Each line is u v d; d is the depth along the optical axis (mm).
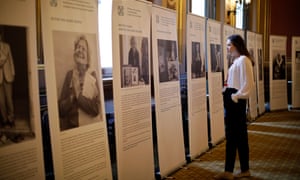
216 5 9414
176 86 4625
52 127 2711
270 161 5203
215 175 4504
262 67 9492
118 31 3443
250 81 3916
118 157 3449
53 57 2713
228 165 4266
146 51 3898
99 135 3184
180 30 7109
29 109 2514
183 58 7273
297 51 10383
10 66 2375
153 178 4059
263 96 9688
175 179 4348
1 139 2328
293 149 5898
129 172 3607
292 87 10508
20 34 2438
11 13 2371
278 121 8547
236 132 4184
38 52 3930
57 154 2740
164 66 4328
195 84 5199
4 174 2342
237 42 4109
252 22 11750
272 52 9930
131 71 3639
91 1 3102
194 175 4504
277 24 12305
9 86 2375
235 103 4070
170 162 4488
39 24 3850
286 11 12281
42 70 3979
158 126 4199
